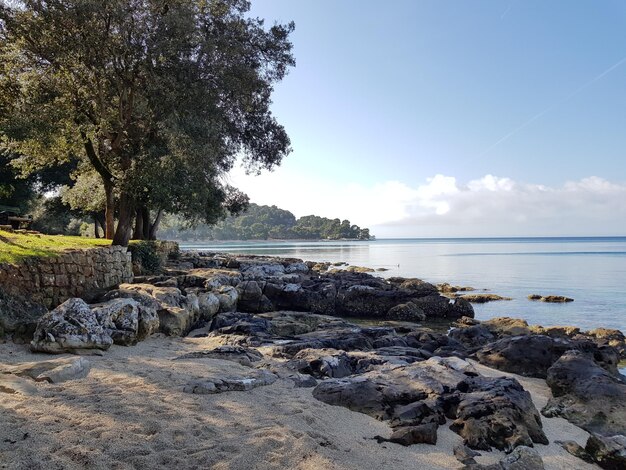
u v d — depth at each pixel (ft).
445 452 19.29
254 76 74.18
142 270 73.67
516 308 82.69
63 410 18.66
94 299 42.88
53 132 61.77
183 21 61.52
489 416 21.43
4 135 61.62
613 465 19.27
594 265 187.62
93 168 92.27
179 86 63.93
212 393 22.68
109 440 16.37
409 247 470.39
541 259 235.40
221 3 75.15
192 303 48.57
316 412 21.65
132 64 64.28
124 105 70.69
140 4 61.36
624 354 46.85
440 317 73.97
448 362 30.30
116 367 26.32
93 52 60.54
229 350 31.60
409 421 21.22
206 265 109.50
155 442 16.69
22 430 16.25
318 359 29.86
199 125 65.72
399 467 17.33
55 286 42.22
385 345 41.86
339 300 76.07
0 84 60.70
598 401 25.43
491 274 150.41
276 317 53.21
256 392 23.65
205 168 69.46
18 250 42.19
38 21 57.77
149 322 36.52
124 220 70.44
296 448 17.11
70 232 170.30
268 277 86.63
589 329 63.93
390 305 74.54
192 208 80.59
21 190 130.72
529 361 35.53
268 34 86.07
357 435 19.88
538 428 21.94
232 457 16.10
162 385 23.13
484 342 46.96
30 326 31.32
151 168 64.34
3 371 23.30
